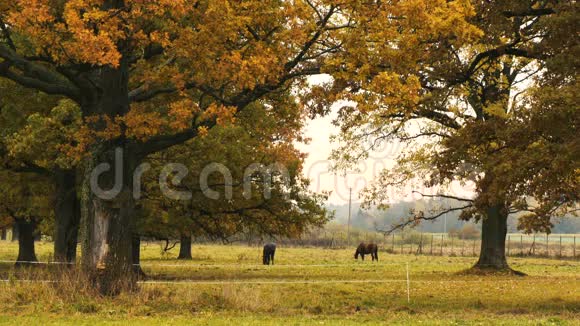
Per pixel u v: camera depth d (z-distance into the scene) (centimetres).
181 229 3753
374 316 1995
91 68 2378
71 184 3600
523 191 2236
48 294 2098
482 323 1798
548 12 2514
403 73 2311
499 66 3744
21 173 3744
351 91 2362
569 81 2228
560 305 2402
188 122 2388
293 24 2283
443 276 4253
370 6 2258
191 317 1872
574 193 2352
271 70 2247
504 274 4416
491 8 2505
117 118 2256
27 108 3344
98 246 2338
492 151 2361
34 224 5159
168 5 2077
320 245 11669
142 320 1783
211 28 2156
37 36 2098
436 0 2256
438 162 2448
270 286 3241
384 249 9694
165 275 4053
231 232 4078
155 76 2269
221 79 2202
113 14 2067
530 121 2133
